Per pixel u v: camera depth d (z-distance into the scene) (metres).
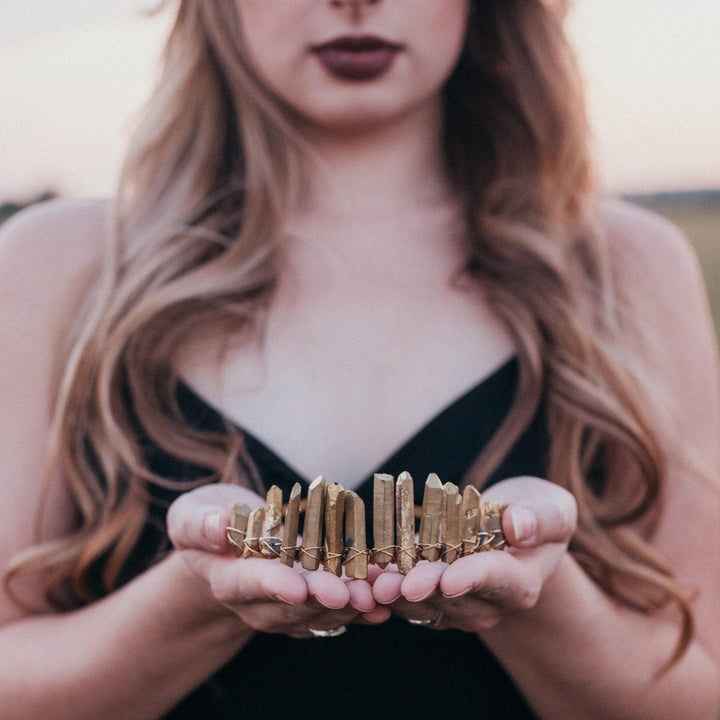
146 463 1.85
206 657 1.62
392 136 2.12
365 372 1.90
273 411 1.86
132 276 2.01
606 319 2.07
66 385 1.90
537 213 2.18
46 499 1.89
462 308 2.00
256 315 1.93
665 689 1.74
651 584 1.84
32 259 2.05
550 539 1.28
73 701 1.60
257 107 2.05
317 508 1.28
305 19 1.79
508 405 1.91
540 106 2.26
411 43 1.82
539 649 1.60
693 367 2.12
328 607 1.19
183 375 1.89
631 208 2.38
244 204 2.10
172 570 1.48
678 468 2.02
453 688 1.85
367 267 2.04
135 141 2.20
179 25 2.22
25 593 1.88
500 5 2.22
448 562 1.29
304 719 1.83
